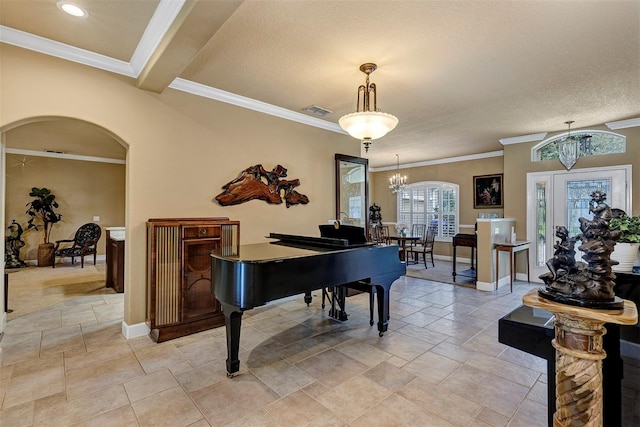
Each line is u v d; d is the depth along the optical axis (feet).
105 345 9.48
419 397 7.00
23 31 7.98
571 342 3.92
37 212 23.29
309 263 8.16
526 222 18.52
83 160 25.30
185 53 7.97
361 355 9.03
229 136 12.35
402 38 8.15
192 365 8.36
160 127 10.59
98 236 23.86
